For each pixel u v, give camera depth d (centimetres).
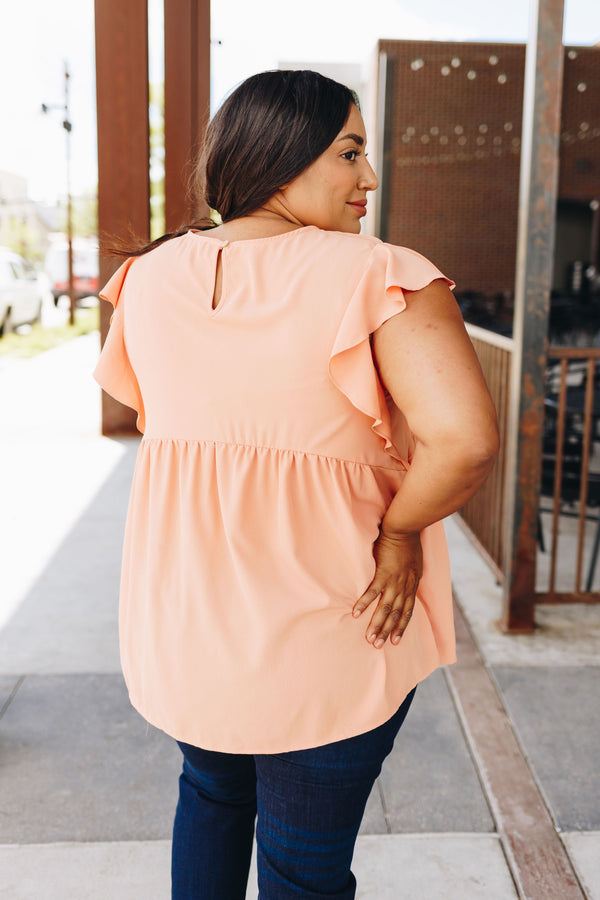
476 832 202
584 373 662
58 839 198
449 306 100
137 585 117
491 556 370
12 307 1438
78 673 280
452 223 1493
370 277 100
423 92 1442
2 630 316
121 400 131
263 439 105
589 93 1515
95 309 2083
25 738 240
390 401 109
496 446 96
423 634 119
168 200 466
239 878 133
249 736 106
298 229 107
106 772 224
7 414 754
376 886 184
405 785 220
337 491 105
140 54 536
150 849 195
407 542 111
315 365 101
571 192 1543
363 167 113
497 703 259
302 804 110
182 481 109
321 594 105
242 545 105
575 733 244
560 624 319
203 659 107
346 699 106
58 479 536
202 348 106
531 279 287
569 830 202
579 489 383
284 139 107
